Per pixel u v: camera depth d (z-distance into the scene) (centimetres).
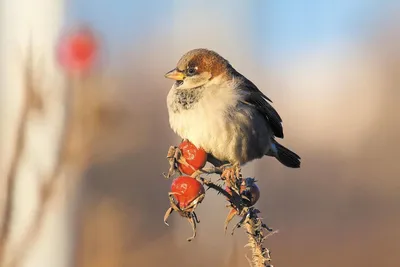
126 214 1063
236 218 1344
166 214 598
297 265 1653
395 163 2711
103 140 684
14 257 569
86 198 1074
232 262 763
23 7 988
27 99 583
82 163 647
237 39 1773
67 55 691
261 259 566
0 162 604
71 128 661
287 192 2364
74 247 1026
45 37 981
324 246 1802
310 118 3075
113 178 1662
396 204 2297
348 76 3469
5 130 902
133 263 1053
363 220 2081
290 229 1950
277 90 2981
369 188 2525
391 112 3189
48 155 774
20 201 796
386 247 1795
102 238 913
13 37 985
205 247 1330
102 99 682
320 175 2612
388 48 3591
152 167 1780
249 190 607
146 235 1316
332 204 2266
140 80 2178
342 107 3228
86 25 718
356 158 2784
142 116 1866
